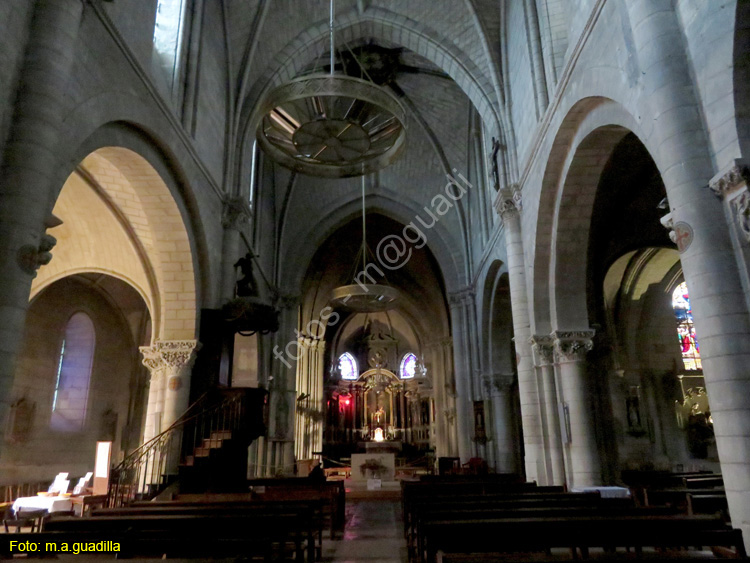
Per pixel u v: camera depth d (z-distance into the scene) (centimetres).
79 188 1391
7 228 698
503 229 1853
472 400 2650
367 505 1872
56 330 2147
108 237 1584
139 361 2361
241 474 1353
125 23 1047
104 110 945
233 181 1714
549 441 1425
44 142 748
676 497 1075
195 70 1401
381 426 4547
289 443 2652
